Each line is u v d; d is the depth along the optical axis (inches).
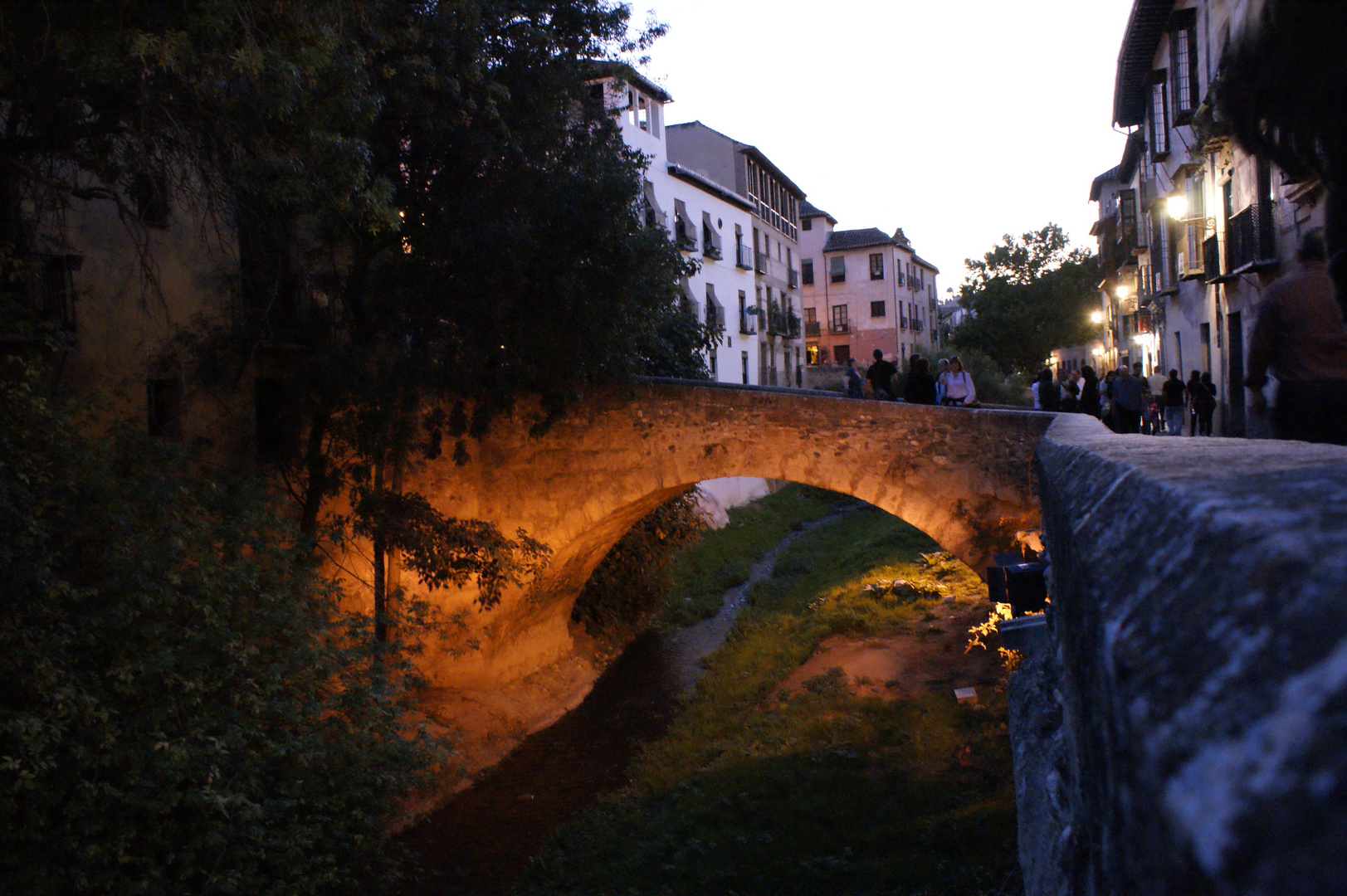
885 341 2422.5
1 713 232.4
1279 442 49.5
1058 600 81.7
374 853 367.9
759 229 1601.9
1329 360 144.2
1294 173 49.4
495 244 414.3
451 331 456.8
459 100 393.7
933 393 577.3
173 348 430.3
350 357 423.2
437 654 550.6
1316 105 43.9
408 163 424.8
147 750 259.9
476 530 493.0
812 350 2493.8
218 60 276.5
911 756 424.5
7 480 269.1
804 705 509.0
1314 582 14.5
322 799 320.5
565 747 534.0
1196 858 11.7
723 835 385.4
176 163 355.3
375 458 466.6
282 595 345.4
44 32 255.3
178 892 258.7
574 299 440.5
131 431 335.6
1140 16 765.9
